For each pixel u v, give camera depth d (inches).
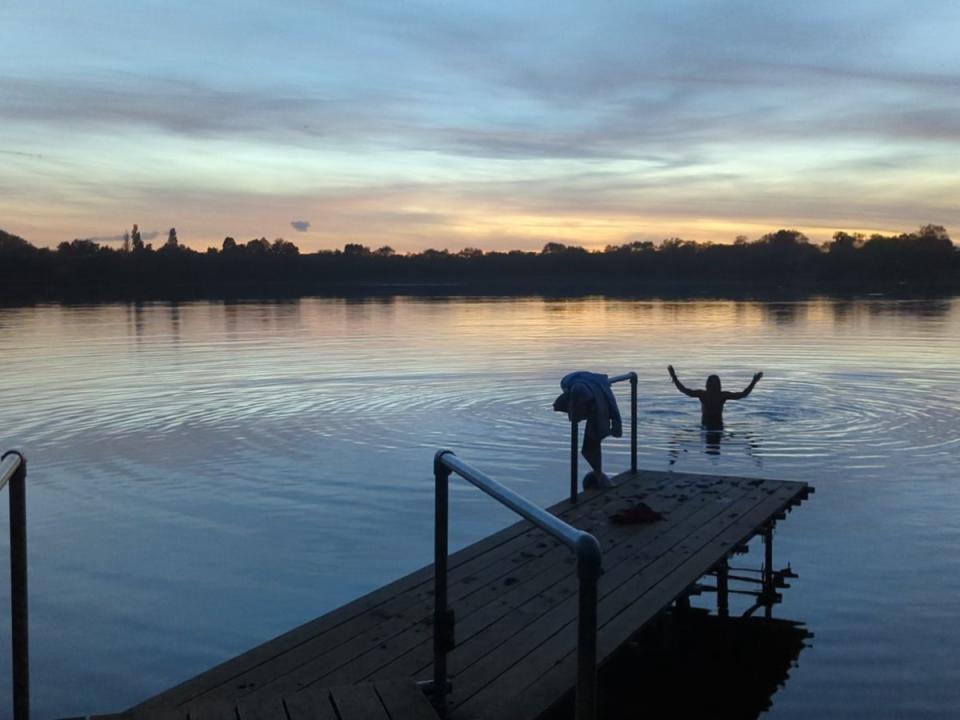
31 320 1680.6
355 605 228.7
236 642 250.1
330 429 569.3
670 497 344.8
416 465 467.5
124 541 343.3
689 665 240.2
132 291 3484.3
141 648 246.8
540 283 4229.8
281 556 323.9
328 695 168.4
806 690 217.6
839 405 647.1
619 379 380.8
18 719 147.6
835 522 359.9
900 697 213.0
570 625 214.8
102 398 704.4
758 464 464.1
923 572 299.6
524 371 847.7
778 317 1673.2
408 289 3855.8
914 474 437.4
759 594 284.8
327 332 1357.0
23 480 144.6
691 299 2564.0
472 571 257.0
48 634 256.7
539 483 427.8
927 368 849.5
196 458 487.5
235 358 978.7
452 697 176.9
